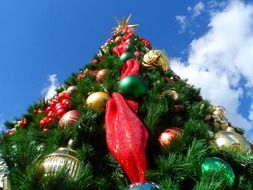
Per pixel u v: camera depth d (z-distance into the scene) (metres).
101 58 7.94
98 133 3.46
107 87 4.57
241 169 2.87
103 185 2.87
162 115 3.70
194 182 2.66
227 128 4.85
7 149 2.78
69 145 3.28
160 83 4.93
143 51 8.88
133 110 3.61
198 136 3.13
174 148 3.03
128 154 2.91
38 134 3.60
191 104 4.88
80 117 3.54
